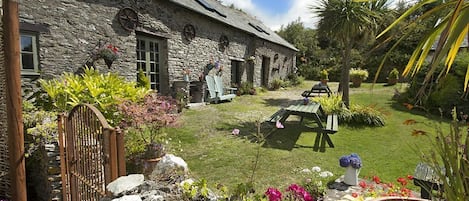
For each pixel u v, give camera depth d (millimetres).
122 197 2064
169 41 7816
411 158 4449
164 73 7879
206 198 2164
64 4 5246
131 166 3697
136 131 4129
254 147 4785
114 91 4766
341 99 7328
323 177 3588
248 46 12430
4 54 3150
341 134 5855
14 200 3297
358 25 7020
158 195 2162
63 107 4273
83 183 2887
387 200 1728
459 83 7363
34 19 4805
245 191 2160
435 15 1140
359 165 3359
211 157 4281
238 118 6961
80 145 2898
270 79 14633
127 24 6496
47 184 3287
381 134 5891
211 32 9641
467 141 1289
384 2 6836
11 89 3158
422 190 2400
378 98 9930
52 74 5105
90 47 5730
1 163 3506
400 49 14383
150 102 4289
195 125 6133
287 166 3975
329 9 7270
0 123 3469
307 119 7090
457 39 901
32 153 3426
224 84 10570
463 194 1229
